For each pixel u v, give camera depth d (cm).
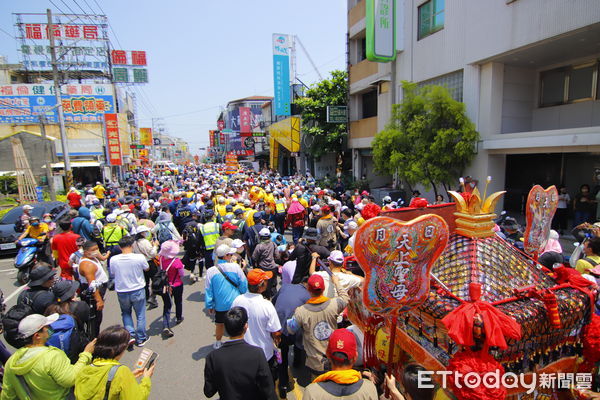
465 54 1175
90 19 3002
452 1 1218
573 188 1215
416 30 1416
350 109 2023
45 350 285
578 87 1084
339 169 2253
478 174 1145
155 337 571
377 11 1385
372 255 233
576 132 866
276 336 376
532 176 1353
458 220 336
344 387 227
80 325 396
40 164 2312
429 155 1090
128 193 1694
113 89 3178
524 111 1197
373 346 352
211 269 481
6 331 297
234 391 275
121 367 260
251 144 4444
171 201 1231
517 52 1013
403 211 339
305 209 1127
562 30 869
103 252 978
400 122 1191
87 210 980
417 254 247
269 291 599
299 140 2530
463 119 1077
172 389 439
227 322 286
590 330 290
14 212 1188
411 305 256
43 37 2928
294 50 3019
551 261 459
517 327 240
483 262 308
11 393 282
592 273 407
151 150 7719
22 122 2967
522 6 963
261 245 618
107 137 2947
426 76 1373
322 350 362
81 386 254
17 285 856
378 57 1409
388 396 301
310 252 511
